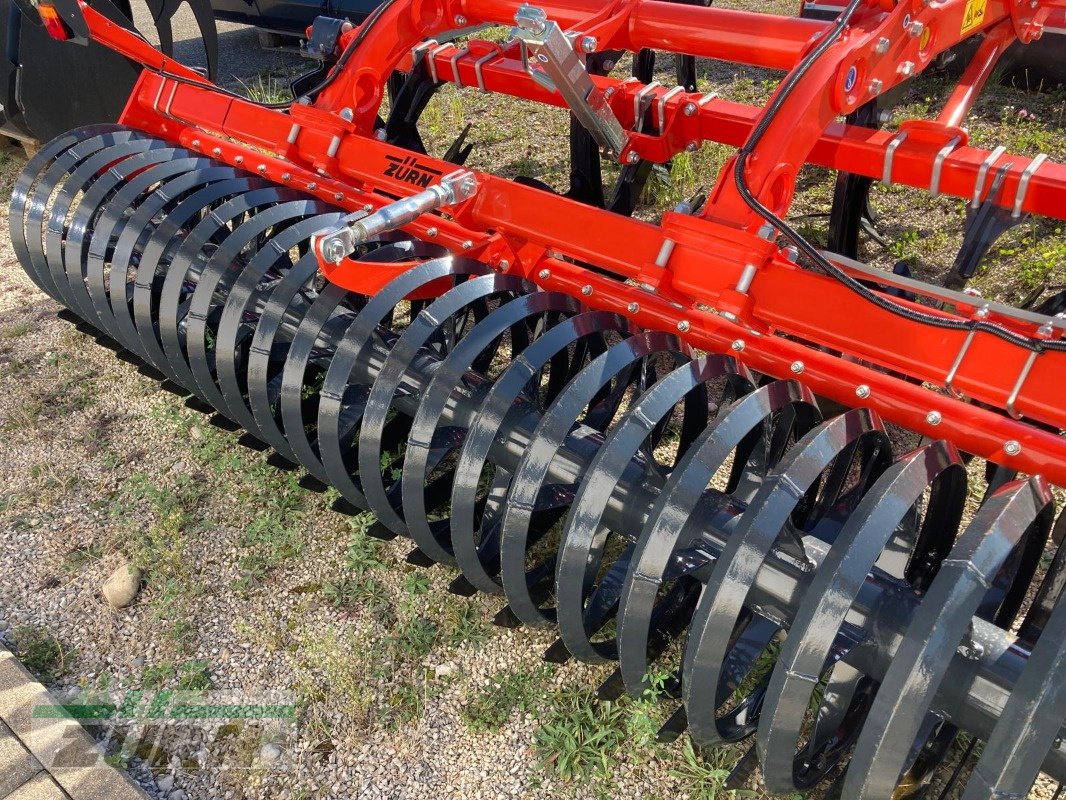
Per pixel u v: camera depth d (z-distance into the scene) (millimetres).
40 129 4801
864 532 1691
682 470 1949
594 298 2631
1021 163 2633
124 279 3133
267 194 3088
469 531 2270
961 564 1581
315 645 2727
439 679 2627
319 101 3213
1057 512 2943
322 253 2283
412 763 2420
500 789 2346
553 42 2287
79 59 4551
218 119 3439
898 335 2146
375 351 2785
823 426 1959
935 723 2000
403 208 2447
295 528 3137
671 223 2363
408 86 3871
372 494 2504
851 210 3656
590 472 2031
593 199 4000
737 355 2371
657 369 3613
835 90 2334
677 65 4781
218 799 2359
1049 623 1496
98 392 3854
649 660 2400
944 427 2047
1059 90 5828
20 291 4598
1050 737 1428
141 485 3318
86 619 2865
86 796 2293
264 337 2711
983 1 2801
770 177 2271
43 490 3354
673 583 2506
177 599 2908
